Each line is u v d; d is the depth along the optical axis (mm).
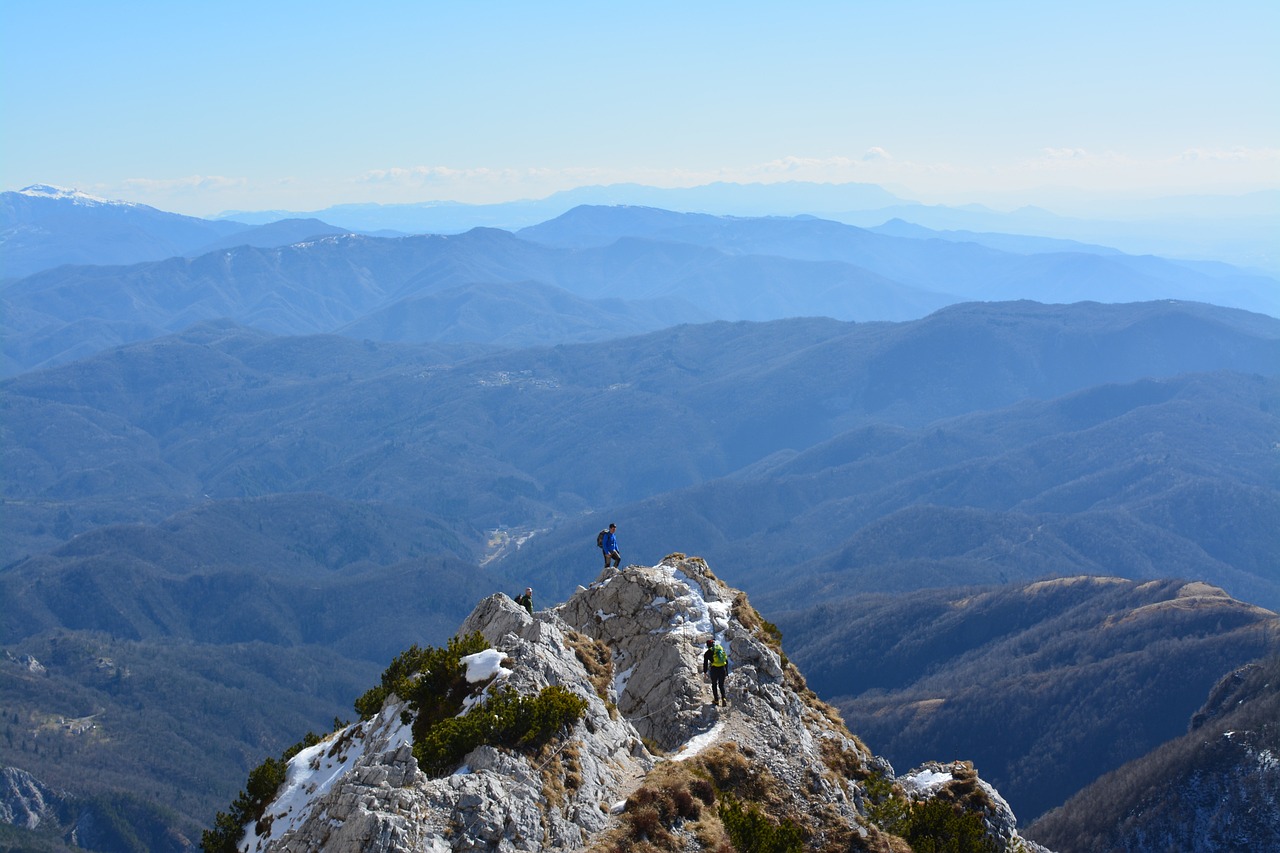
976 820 56188
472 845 36781
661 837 41375
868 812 53688
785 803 49281
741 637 60062
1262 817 183750
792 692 59125
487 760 41062
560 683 47469
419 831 35938
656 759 48469
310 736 56938
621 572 65250
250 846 47312
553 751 43312
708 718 53469
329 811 38375
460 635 54594
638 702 56000
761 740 52812
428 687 47719
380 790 38094
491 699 44125
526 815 38750
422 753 41625
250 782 50469
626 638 61156
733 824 43812
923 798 60062
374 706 52531
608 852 39438
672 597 63125
